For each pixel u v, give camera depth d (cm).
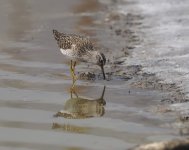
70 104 1491
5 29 2361
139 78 1675
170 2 2723
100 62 1708
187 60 1795
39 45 2095
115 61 1859
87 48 1727
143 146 1121
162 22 2359
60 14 2642
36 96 1552
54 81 1686
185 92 1529
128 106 1459
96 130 1310
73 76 1702
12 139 1264
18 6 2822
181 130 1271
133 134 1272
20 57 1934
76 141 1249
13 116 1406
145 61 1828
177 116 1359
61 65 1845
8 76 1725
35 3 2900
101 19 2539
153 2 2773
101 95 1558
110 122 1356
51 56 1947
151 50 1948
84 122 1366
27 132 1305
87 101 1514
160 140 1223
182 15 2445
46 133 1300
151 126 1311
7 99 1527
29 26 2411
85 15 2627
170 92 1537
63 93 1583
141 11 2630
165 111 1400
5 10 2741
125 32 2266
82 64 1861
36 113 1427
